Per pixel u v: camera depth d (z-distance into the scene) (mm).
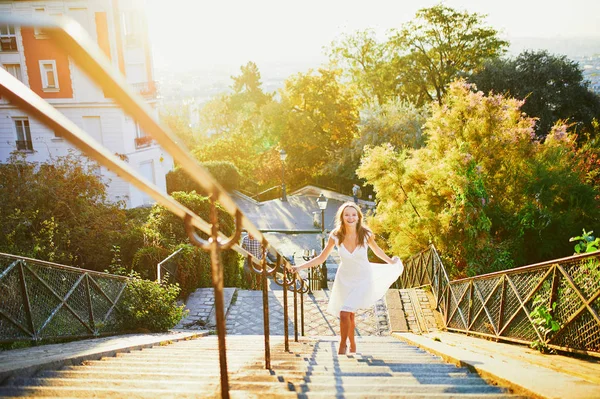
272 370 3621
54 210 12062
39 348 5098
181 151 1170
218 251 1906
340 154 37125
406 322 9656
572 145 12945
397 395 2566
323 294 12211
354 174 35750
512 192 11156
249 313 10633
